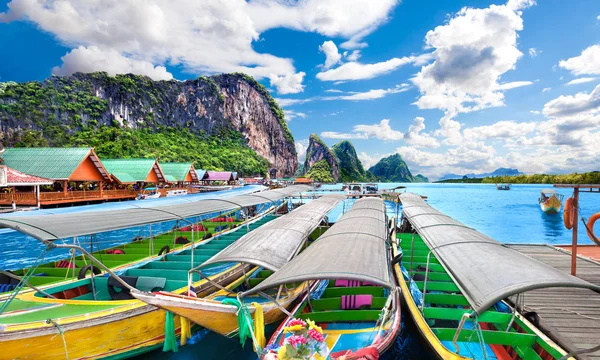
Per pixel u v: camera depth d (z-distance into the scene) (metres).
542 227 29.78
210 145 139.62
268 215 21.69
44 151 33.12
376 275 5.36
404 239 15.22
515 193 82.19
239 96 174.75
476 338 6.74
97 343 6.89
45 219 7.71
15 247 21.16
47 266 11.34
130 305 7.26
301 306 8.26
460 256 6.20
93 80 117.12
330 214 36.41
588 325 7.03
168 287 8.98
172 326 7.37
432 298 8.48
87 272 9.88
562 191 78.88
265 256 7.08
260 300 8.39
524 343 6.55
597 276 10.09
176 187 53.84
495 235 26.20
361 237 7.72
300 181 100.75
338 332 7.23
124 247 14.40
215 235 15.52
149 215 9.94
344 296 8.61
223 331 7.45
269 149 188.62
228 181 78.25
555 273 4.89
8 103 91.62
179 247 14.16
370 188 56.44
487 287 4.71
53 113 96.06
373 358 5.95
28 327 6.12
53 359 6.53
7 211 24.61
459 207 46.69
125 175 40.22
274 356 5.61
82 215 8.76
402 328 8.77
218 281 9.24
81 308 7.15
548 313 7.62
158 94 140.62
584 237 25.55
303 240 8.76
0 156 31.95
